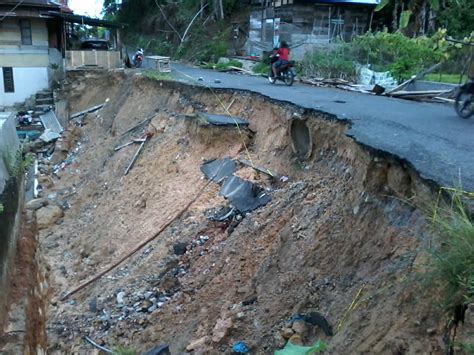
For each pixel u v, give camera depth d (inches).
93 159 760.3
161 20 1627.7
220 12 1446.9
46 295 309.6
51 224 614.2
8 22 975.6
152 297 361.7
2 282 185.0
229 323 273.4
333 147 359.3
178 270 372.2
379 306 185.8
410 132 314.3
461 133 315.9
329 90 599.8
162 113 669.9
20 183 261.6
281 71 663.8
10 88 1002.1
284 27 1106.7
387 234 223.8
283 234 308.7
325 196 315.6
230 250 348.8
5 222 200.5
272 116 469.4
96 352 328.8
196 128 536.7
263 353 243.9
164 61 928.9
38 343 213.6
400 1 1021.2
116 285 402.3
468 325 137.3
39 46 1004.6
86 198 647.1
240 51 1296.8
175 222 442.3
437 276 154.7
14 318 187.6
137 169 600.1
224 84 656.4
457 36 913.5
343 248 254.5
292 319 241.9
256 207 387.5
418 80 626.2
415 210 212.5
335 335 202.2
